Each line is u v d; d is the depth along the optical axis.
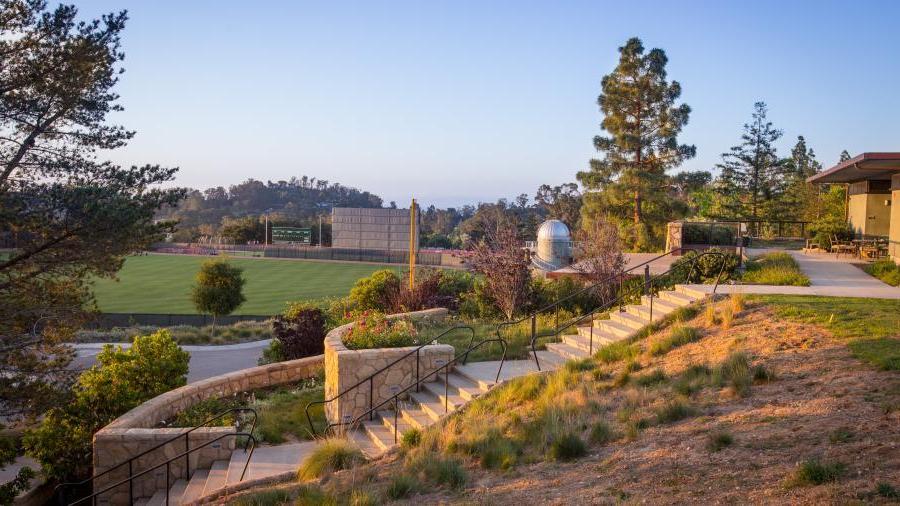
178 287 52.69
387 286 23.39
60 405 12.51
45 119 14.49
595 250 20.77
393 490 7.23
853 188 27.27
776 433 6.54
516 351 13.90
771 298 12.51
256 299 46.59
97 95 15.10
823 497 4.93
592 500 5.86
